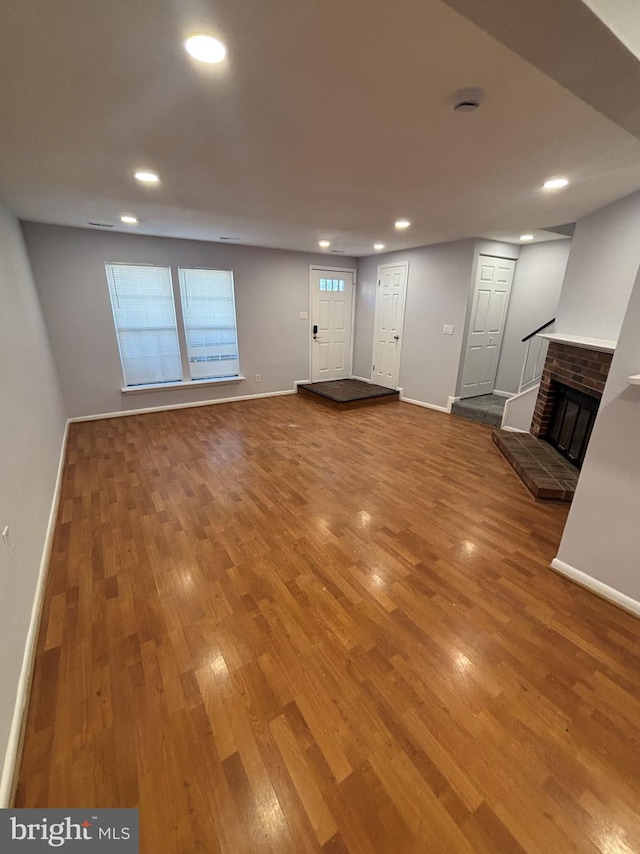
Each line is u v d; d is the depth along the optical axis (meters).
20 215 3.54
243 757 1.19
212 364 5.55
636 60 1.03
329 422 4.89
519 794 1.10
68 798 1.08
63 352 4.44
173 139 1.92
